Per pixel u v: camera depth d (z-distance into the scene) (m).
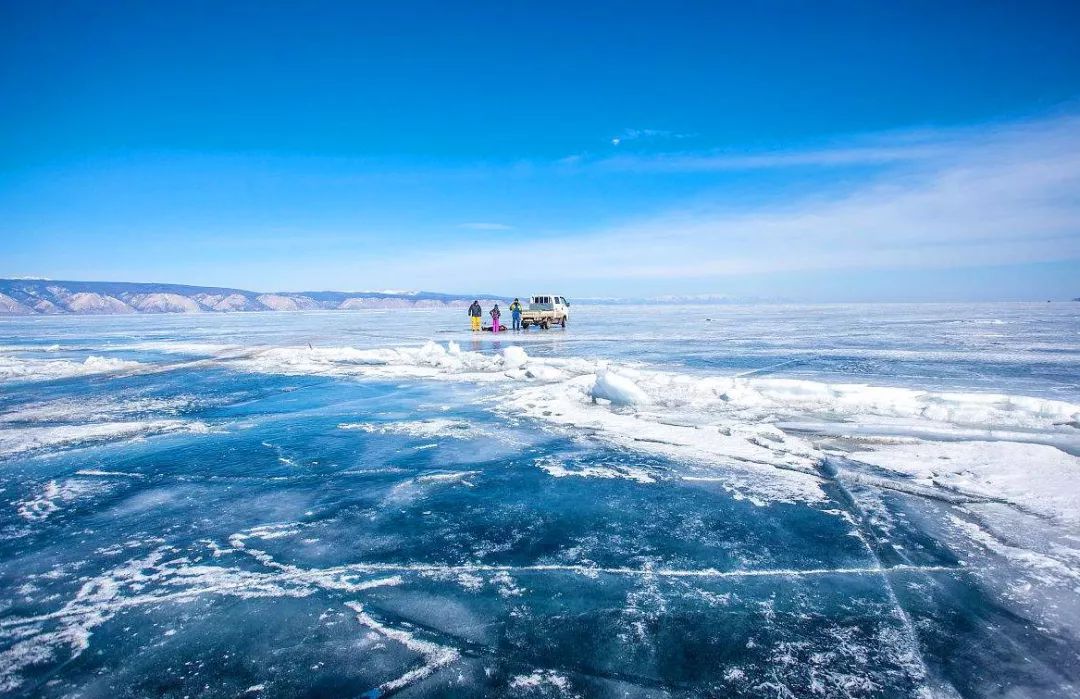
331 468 5.54
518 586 3.14
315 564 3.45
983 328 29.25
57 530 4.04
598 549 3.62
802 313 65.25
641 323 39.31
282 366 14.98
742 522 4.05
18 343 28.38
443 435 6.90
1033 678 2.33
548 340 23.08
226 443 6.59
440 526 4.04
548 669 2.40
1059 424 7.00
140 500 4.66
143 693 2.29
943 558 3.44
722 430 6.96
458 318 59.84
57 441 6.73
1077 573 3.22
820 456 5.74
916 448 5.93
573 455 5.94
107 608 2.96
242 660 2.50
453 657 2.50
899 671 2.37
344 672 2.39
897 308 92.94
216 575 3.32
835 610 2.86
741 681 2.31
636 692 2.25
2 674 2.41
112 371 14.45
